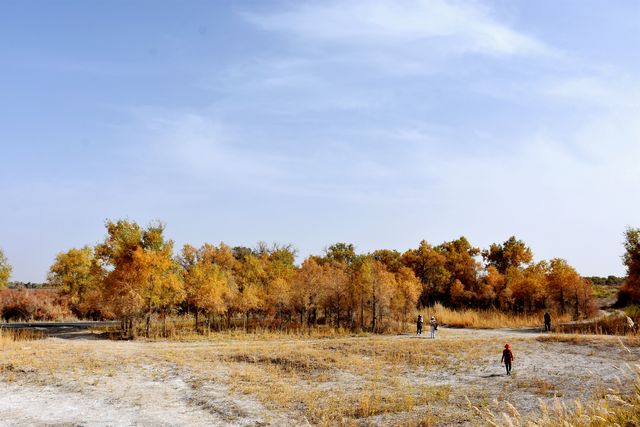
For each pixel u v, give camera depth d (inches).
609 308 2753.4
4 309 2664.9
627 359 1051.9
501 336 1667.1
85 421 714.2
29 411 765.3
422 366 1115.9
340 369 1088.8
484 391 812.6
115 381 959.6
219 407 780.6
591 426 352.2
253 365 1128.8
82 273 2763.3
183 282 1993.1
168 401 829.2
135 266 1724.9
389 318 2174.0
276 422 690.8
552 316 2329.0
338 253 3956.7
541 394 744.3
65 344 1422.2
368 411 709.3
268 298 2154.3
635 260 1936.5
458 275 3634.4
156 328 1877.5
